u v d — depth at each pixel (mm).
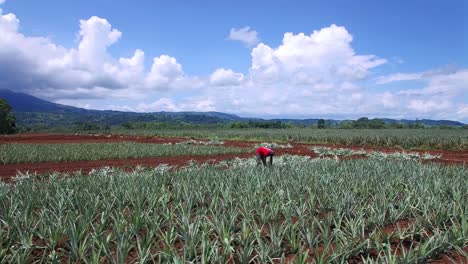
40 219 6973
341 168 13211
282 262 5359
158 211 8219
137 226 6941
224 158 24500
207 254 5727
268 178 11117
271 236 6270
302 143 40594
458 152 28797
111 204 8398
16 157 22703
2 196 9016
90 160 23656
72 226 6414
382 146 35500
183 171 13242
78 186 10359
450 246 6371
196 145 35062
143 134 67062
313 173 11898
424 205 8047
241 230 7062
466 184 10188
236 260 6133
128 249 5852
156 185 10273
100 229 6613
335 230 6461
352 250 5961
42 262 5996
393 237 6988
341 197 8703
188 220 7004
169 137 57062
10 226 6887
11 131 89688
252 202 8328
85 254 6125
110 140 49156
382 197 8602
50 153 25531
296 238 6832
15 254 5574
